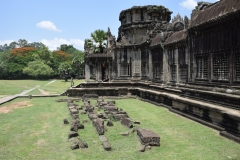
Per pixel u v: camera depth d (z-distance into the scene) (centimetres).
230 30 1247
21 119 1578
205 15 1487
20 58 9125
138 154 898
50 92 3825
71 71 7881
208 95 1415
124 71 3077
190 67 1659
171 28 2308
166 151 927
